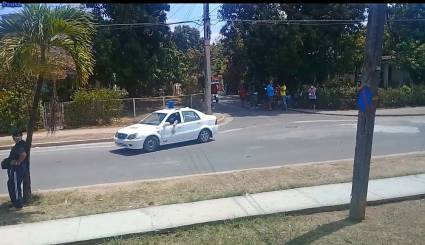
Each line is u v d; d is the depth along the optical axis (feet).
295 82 113.09
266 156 43.55
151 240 21.04
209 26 79.25
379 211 24.02
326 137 54.29
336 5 102.06
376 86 21.40
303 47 105.29
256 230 21.58
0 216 26.02
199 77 126.31
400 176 30.99
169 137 50.60
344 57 106.83
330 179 31.04
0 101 69.51
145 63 99.66
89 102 75.56
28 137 29.35
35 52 26.86
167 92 119.34
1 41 26.48
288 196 26.91
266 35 101.09
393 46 116.16
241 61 111.24
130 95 107.55
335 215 23.70
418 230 20.68
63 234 22.13
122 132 49.01
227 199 26.89
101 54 95.20
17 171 27.53
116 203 27.61
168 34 107.34
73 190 31.81
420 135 53.21
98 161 44.91
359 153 22.13
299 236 20.42
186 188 30.48
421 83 113.70
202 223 22.79
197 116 53.83
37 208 27.53
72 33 28.17
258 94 110.83
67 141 59.16
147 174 37.55
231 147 49.80
